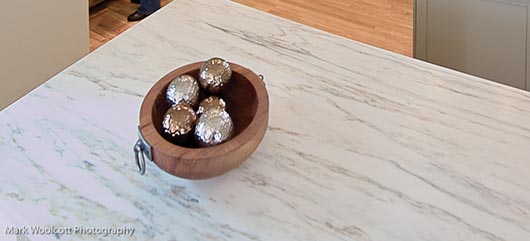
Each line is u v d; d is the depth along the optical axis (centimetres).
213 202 118
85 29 287
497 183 121
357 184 121
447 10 231
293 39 174
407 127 137
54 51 271
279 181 122
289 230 111
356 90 150
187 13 187
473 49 234
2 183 121
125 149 130
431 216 114
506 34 221
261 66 159
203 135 117
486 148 130
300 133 135
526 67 224
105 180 122
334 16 417
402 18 412
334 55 166
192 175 114
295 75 156
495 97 147
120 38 173
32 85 266
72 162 126
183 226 112
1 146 130
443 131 135
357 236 110
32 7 246
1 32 235
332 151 130
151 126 118
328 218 114
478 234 110
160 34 175
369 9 426
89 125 137
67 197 118
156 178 123
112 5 420
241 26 180
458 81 154
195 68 139
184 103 128
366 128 137
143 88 150
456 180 122
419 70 159
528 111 141
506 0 212
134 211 116
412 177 123
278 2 438
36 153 128
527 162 125
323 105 144
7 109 142
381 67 160
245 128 122
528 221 112
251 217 114
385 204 116
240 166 126
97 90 149
